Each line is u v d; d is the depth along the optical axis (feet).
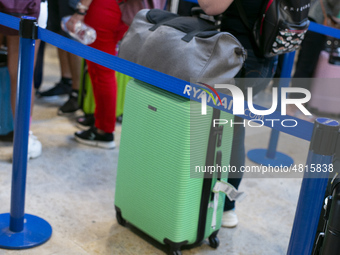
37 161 9.32
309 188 4.30
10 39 8.72
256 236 7.73
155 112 6.43
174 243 6.64
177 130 6.19
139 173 6.86
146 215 6.91
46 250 6.71
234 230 7.82
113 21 8.92
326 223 4.90
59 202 7.99
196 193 6.55
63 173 9.02
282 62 9.57
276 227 8.09
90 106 11.12
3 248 6.61
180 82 5.52
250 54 6.59
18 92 6.24
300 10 6.00
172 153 6.32
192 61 5.98
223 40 5.97
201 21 6.58
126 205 7.22
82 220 7.57
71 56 11.47
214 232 7.14
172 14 6.98
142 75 5.82
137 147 6.81
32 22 6.05
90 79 10.52
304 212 4.38
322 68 13.74
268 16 6.08
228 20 6.57
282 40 6.16
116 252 6.89
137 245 7.12
